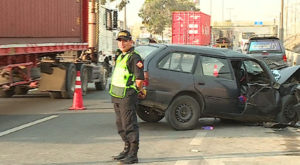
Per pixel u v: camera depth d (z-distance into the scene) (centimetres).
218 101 1016
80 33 1844
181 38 4009
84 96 1758
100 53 2067
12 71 1297
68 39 1691
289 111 1059
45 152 790
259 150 815
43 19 1434
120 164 710
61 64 1591
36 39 1376
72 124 1085
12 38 1202
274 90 1045
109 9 2219
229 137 938
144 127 1052
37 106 1422
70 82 1608
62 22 1619
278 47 2367
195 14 3966
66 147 831
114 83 714
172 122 993
